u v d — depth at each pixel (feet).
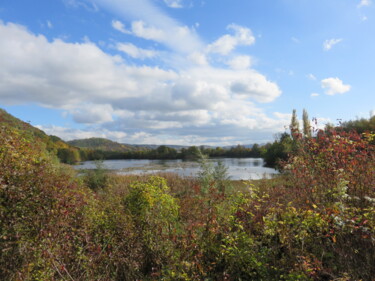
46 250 9.18
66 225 10.43
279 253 9.72
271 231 9.44
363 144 12.62
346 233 8.97
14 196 9.82
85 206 12.64
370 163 11.87
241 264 9.48
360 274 8.18
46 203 10.57
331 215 8.71
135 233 12.00
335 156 12.44
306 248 9.31
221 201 12.89
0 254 9.03
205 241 10.55
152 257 11.53
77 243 10.64
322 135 13.85
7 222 9.57
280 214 9.99
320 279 8.52
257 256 9.39
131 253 11.10
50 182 11.74
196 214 14.51
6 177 10.52
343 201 10.34
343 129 14.82
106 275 10.14
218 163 28.17
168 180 39.96
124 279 10.79
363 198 10.55
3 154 11.80
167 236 11.53
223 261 10.21
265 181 23.11
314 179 12.52
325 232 9.23
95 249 10.32
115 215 13.03
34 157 14.57
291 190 13.34
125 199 16.07
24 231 9.65
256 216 10.71
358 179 11.23
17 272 8.67
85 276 9.70
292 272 8.29
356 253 8.73
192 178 39.73
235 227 10.89
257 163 141.79
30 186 10.85
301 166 13.61
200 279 9.36
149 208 14.29
